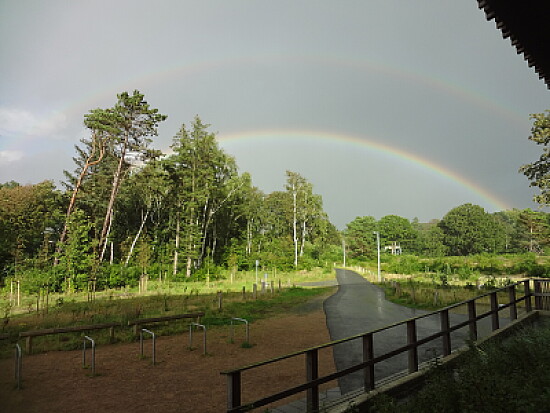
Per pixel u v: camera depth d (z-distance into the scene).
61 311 17.78
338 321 15.42
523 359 5.54
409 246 117.25
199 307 19.34
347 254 105.50
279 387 7.09
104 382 7.65
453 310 17.19
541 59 5.70
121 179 45.56
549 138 33.88
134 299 23.39
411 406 4.42
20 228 38.94
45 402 6.53
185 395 6.81
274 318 16.47
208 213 57.19
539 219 51.75
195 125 49.28
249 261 59.06
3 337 9.18
